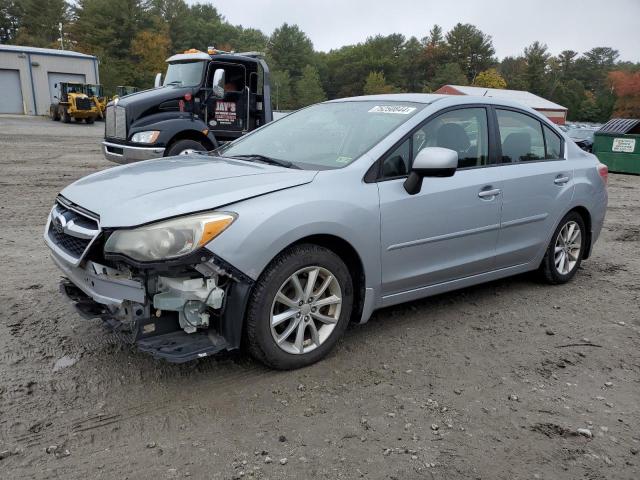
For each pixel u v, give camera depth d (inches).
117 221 119.5
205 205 121.6
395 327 167.5
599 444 112.7
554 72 4815.5
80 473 99.4
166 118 414.9
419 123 159.8
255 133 192.5
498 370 142.9
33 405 119.4
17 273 205.2
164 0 3777.1
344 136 164.2
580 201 207.3
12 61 1710.1
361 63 4611.2
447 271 166.6
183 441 109.5
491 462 105.9
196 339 124.9
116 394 125.2
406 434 113.8
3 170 497.4
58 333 154.3
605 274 232.8
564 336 165.9
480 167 174.9
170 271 118.3
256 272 124.0
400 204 149.3
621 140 704.4
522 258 192.7
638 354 155.4
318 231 132.7
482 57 4938.5
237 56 443.5
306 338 141.0
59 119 1448.1
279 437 111.2
